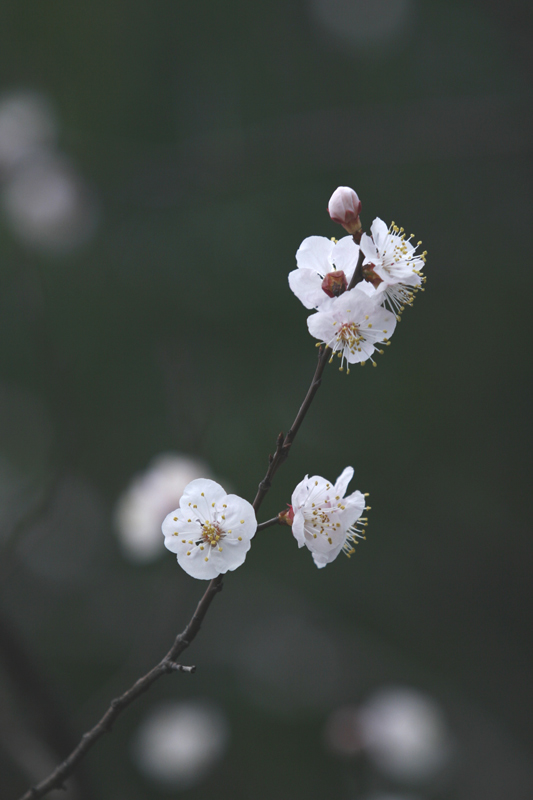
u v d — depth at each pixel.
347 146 6.04
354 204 1.57
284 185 6.47
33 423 6.05
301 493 1.54
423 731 4.37
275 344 6.16
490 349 6.55
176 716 4.97
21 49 6.20
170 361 4.38
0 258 5.64
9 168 5.58
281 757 5.36
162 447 5.72
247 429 5.79
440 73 6.91
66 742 2.95
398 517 6.59
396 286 1.59
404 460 6.32
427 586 6.64
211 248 6.25
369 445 6.23
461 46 6.95
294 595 6.36
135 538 3.68
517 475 6.49
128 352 5.98
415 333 6.63
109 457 5.74
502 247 6.87
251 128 6.45
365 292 1.54
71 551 6.03
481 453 6.52
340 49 6.91
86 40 6.37
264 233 6.32
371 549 6.62
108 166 6.11
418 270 1.60
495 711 6.15
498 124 5.98
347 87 6.84
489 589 6.66
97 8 6.39
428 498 6.45
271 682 5.80
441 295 6.77
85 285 5.99
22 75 6.17
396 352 6.55
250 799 5.02
